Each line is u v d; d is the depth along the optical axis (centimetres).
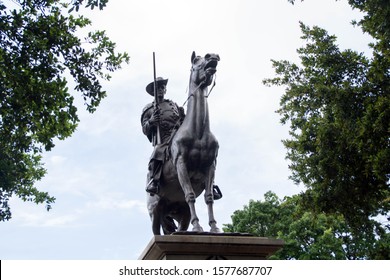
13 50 1237
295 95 1574
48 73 1242
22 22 1238
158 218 902
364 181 1445
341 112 1409
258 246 725
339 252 2252
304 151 1548
